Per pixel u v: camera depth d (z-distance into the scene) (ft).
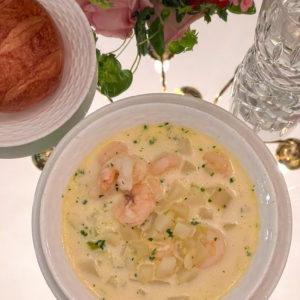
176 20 0.88
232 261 0.83
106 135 0.85
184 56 1.01
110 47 1.00
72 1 0.84
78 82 0.87
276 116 1.02
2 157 0.96
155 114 0.83
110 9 0.86
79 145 0.82
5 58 0.90
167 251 0.82
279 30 0.93
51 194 0.81
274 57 0.95
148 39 0.90
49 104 0.92
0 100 0.92
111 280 0.83
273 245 0.80
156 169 0.82
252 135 0.84
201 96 1.01
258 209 0.83
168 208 0.83
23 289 0.97
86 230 0.84
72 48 0.90
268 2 0.93
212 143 0.85
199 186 0.84
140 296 0.83
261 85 0.99
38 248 0.82
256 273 0.80
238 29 1.01
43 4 0.89
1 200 0.99
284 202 0.82
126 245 0.83
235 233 0.83
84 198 0.84
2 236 0.98
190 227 0.82
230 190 0.84
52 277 0.82
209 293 0.82
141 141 0.85
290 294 0.96
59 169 0.81
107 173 0.81
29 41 0.91
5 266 0.97
